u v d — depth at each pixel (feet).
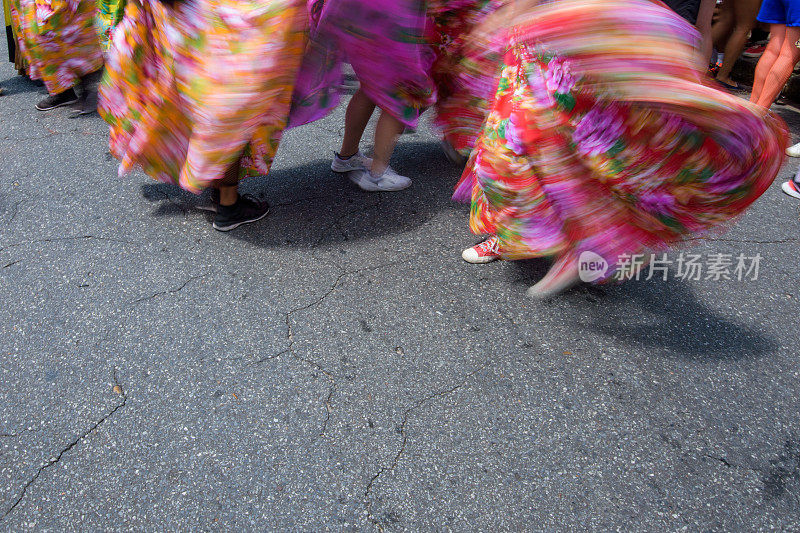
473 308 7.72
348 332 7.29
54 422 6.09
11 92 14.42
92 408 6.24
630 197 6.16
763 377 6.77
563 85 5.81
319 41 7.63
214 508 5.34
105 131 12.39
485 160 6.95
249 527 5.20
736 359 7.01
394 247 8.88
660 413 6.33
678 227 6.33
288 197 10.08
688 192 5.92
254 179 10.61
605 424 6.20
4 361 6.77
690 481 5.65
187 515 5.28
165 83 7.31
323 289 7.98
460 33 8.20
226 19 6.63
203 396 6.40
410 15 7.39
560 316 7.61
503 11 6.64
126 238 8.92
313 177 10.71
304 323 7.40
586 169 6.23
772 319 7.63
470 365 6.86
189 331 7.24
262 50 6.77
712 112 5.23
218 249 8.73
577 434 6.09
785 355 7.07
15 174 10.65
